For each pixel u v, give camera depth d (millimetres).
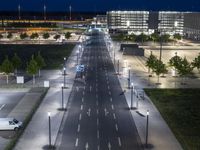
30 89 98500
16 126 66062
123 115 76062
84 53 186500
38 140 60938
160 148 58031
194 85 106125
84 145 59125
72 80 112500
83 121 71875
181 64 112125
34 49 196375
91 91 98000
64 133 64688
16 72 123000
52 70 130125
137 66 141625
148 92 96188
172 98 89938
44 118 73062
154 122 71312
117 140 61594
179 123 70312
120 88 101875
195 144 59375
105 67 140500
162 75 120625
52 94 93562
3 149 56406
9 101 86250
